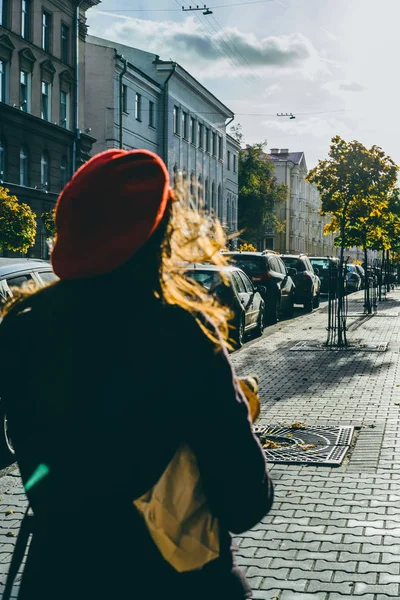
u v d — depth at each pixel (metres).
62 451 1.42
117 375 1.40
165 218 1.51
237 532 1.50
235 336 14.44
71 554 1.41
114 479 1.39
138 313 1.44
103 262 1.41
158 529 1.40
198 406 1.40
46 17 35.44
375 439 7.27
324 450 6.80
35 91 34.19
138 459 1.39
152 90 47.91
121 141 41.19
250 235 73.50
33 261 7.72
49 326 1.49
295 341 15.98
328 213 16.53
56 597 1.41
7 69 32.03
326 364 12.47
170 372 1.40
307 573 4.16
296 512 5.14
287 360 12.99
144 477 1.39
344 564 4.27
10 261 7.42
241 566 4.26
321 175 16.22
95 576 1.39
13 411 1.55
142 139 46.59
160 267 1.50
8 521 5.11
